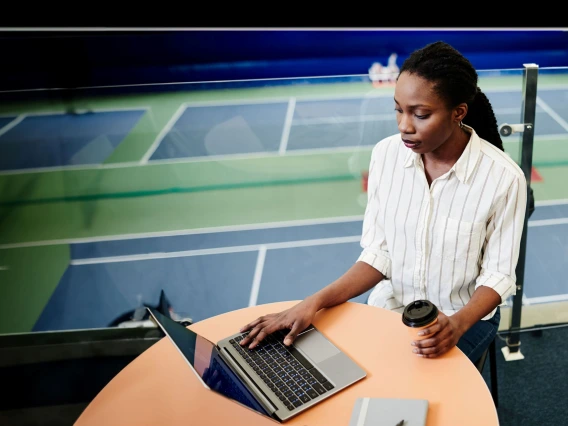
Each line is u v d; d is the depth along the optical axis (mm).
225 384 1248
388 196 1652
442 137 1455
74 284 2824
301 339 1417
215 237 3197
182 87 3281
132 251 3068
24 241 3152
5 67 7832
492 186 1527
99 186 3367
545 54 9141
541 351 2334
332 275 2934
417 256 1639
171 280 2879
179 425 1208
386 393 1250
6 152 3377
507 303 2316
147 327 2564
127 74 8898
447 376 1284
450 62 1393
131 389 1314
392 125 2766
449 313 1662
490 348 1915
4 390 2240
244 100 3373
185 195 3416
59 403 2178
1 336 2477
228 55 9297
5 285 2830
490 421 1163
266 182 3465
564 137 2436
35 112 3314
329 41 9336
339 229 3281
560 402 2096
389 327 1456
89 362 2377
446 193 1567
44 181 3262
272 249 3127
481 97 1625
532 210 2156
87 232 3201
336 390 1255
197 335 1354
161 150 3379
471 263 1601
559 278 2475
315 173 3539
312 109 3480
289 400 1240
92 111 3336
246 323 1505
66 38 8125
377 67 9180
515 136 2104
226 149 3406
